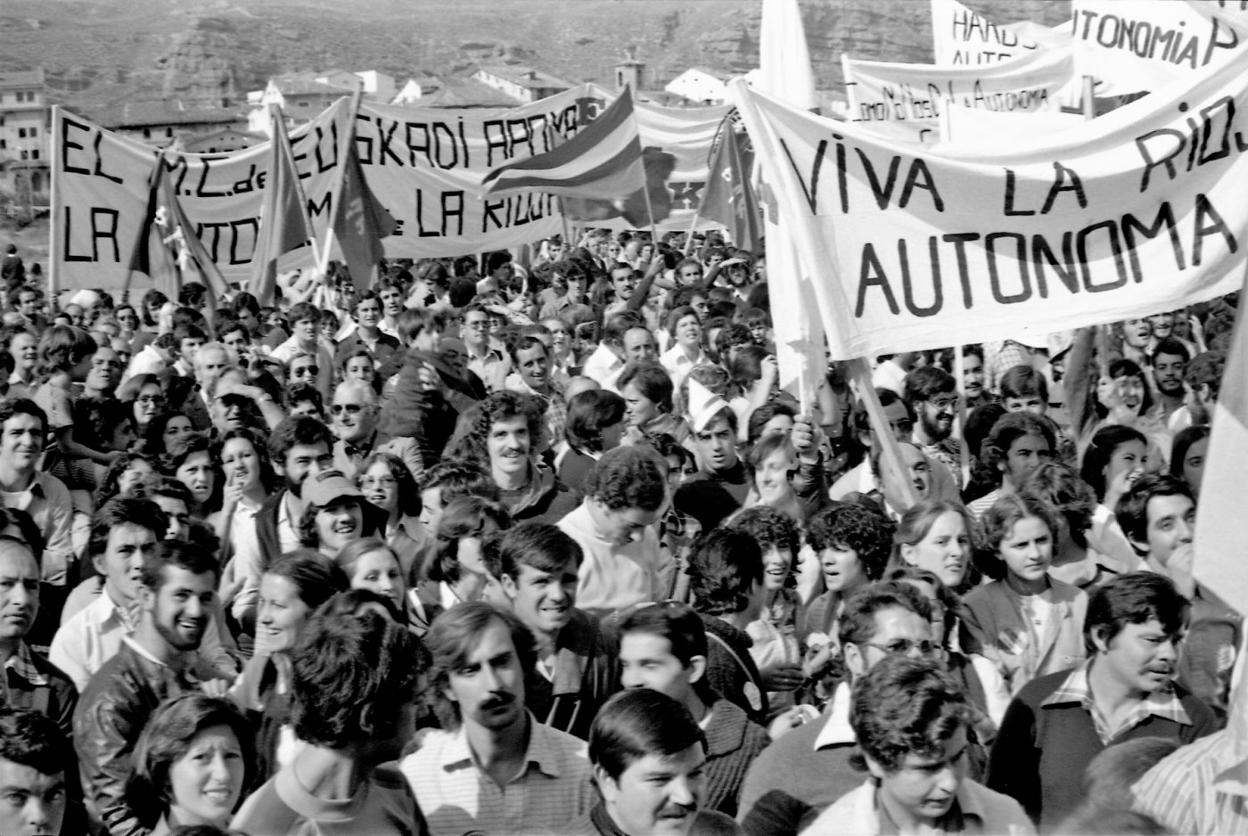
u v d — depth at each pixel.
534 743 4.52
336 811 3.93
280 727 4.82
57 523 8.03
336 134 17.75
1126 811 4.13
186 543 5.20
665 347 13.97
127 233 15.78
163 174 16.05
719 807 4.80
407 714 3.97
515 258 26.14
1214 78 7.06
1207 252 7.10
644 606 4.70
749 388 10.50
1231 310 13.43
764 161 7.04
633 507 6.10
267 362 12.26
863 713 3.86
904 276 7.09
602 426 8.00
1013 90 15.65
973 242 7.08
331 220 15.36
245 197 17.12
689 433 9.14
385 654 3.92
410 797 4.16
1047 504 5.76
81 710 4.95
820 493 7.80
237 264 17.20
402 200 18.28
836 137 7.02
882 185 7.06
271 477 7.70
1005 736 4.71
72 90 186.38
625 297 18.44
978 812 4.02
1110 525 6.95
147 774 4.24
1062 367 10.96
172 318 14.30
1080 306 7.11
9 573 5.39
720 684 5.14
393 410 9.30
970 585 5.99
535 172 16.61
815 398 8.73
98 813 4.82
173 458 7.96
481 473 6.96
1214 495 4.69
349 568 5.78
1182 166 7.09
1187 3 12.16
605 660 5.19
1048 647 5.70
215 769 4.22
